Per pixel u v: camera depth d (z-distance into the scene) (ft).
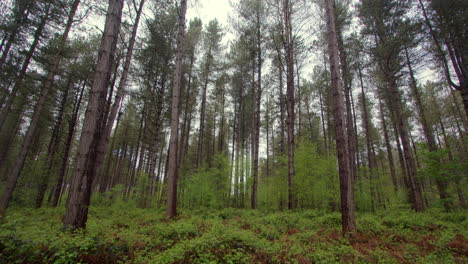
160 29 45.21
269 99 84.07
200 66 66.54
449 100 61.26
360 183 49.11
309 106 86.89
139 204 56.80
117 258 13.64
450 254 16.31
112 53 20.72
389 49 41.68
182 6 34.68
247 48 54.95
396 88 45.68
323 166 45.50
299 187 44.37
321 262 14.35
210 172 54.34
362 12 45.39
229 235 17.10
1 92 47.01
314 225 27.25
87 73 51.67
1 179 79.25
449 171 29.43
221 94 78.95
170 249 14.70
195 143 108.06
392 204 39.52
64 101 55.52
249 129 88.22
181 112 65.82
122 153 100.27
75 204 17.29
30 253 12.40
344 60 48.34
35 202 54.08
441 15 37.47
